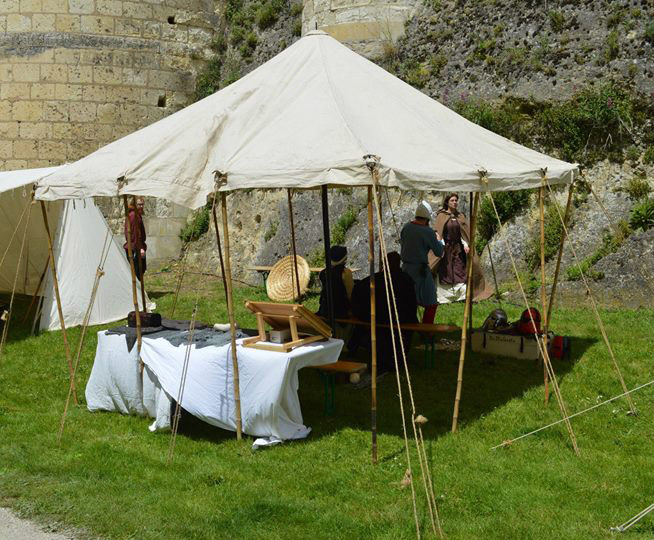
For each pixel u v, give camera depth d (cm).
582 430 645
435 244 877
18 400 747
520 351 842
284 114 648
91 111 1691
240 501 509
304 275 1223
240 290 1359
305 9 1659
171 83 1777
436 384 762
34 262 1213
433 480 538
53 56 1669
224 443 619
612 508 498
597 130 1209
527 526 468
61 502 506
